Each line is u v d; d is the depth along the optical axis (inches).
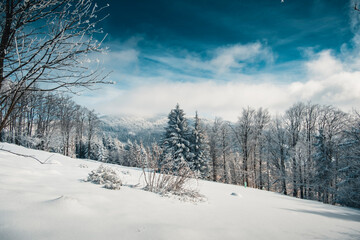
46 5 73.8
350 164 705.0
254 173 1047.0
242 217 142.1
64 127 1131.3
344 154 755.4
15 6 75.4
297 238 106.7
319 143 840.9
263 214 167.5
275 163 971.3
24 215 78.4
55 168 253.4
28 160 279.0
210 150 1343.5
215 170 1341.0
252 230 110.3
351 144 730.2
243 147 1071.6
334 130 860.0
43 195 109.4
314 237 113.0
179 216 119.5
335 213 254.4
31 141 826.2
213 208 163.9
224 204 194.9
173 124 1222.3
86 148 2010.3
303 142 868.6
